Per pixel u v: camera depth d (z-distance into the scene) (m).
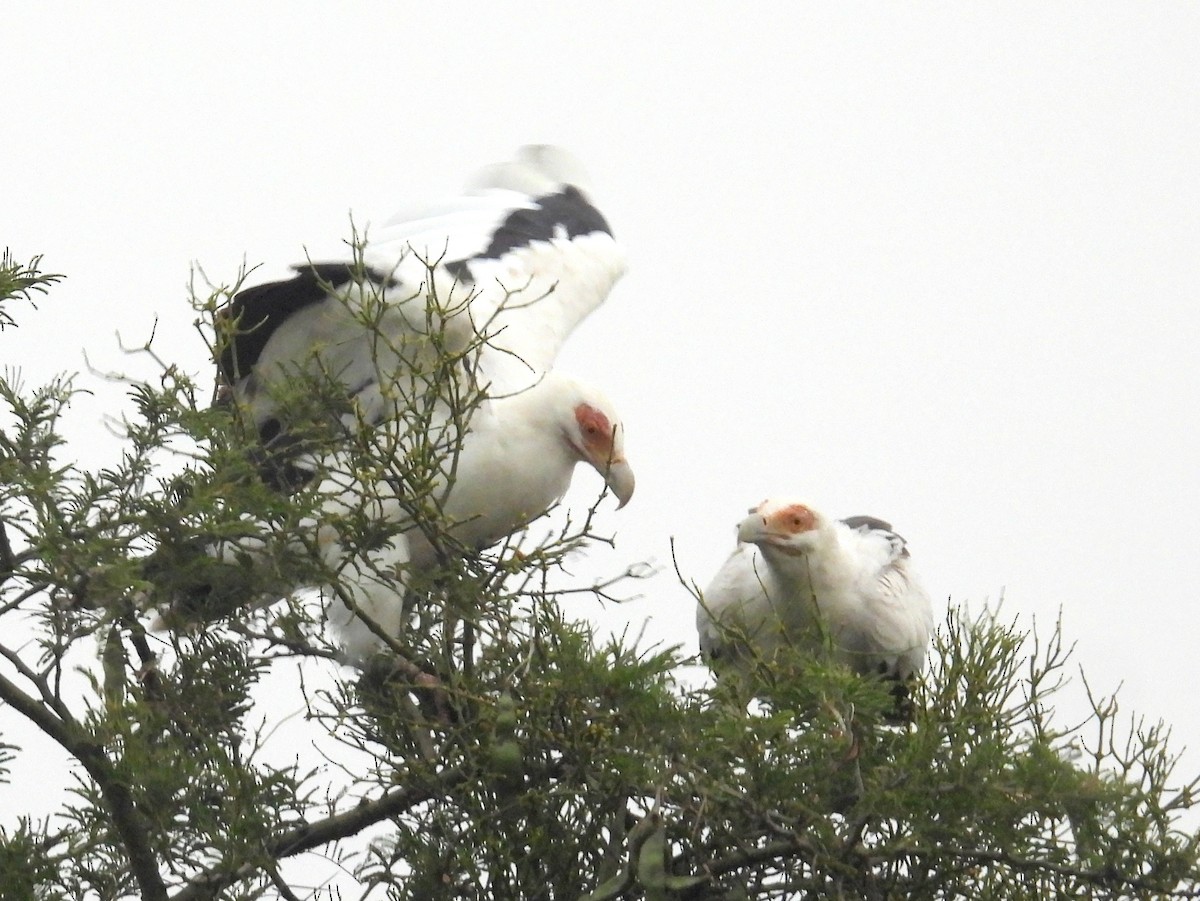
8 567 9.26
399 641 10.86
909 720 9.89
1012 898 9.43
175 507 9.55
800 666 9.32
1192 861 8.73
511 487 13.20
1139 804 9.02
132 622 9.91
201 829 9.54
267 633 10.41
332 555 11.66
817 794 8.86
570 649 9.13
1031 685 9.73
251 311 12.58
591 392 13.62
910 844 8.78
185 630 10.24
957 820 8.79
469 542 13.45
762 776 8.77
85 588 9.25
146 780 9.20
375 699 10.70
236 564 9.92
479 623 9.92
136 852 9.56
